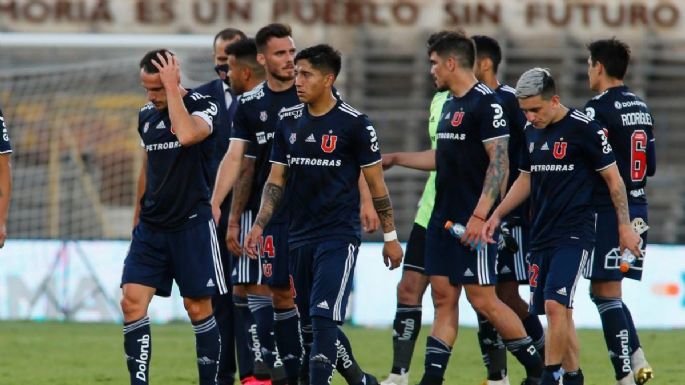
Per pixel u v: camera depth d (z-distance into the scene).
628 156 30.23
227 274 32.03
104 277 58.25
